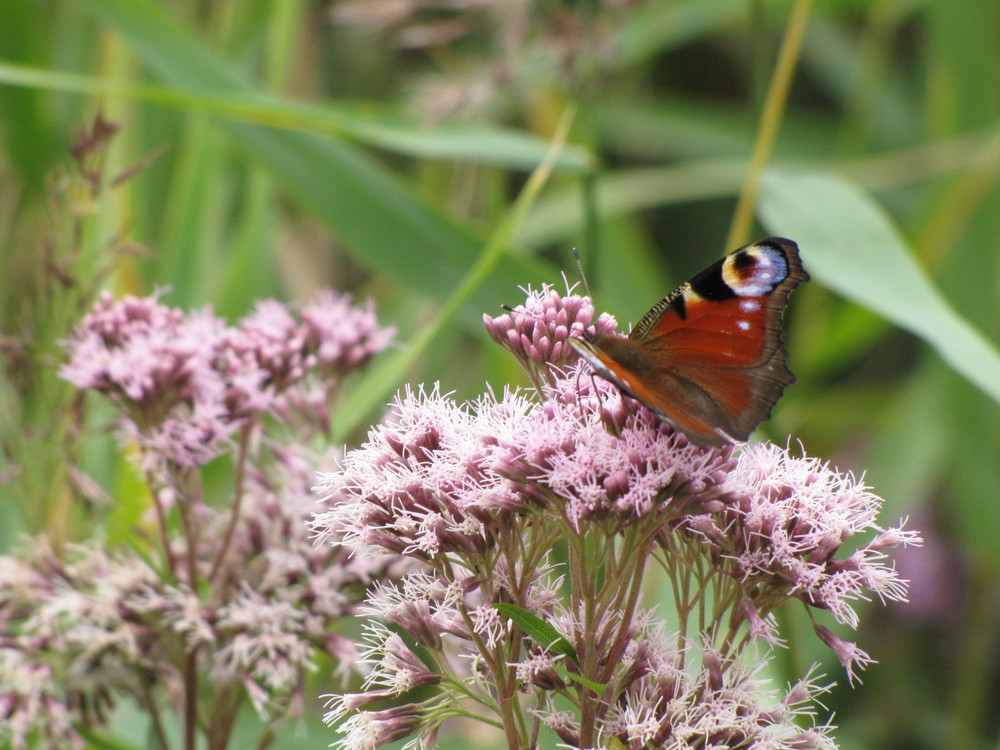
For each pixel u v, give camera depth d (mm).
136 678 1854
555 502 1790
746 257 1810
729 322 1807
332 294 1905
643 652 1793
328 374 1862
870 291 1890
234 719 1848
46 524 1869
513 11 1921
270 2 1966
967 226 1967
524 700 1847
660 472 1785
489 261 1878
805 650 1908
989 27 1966
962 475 1969
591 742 1790
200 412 1842
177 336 1854
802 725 1878
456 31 1943
